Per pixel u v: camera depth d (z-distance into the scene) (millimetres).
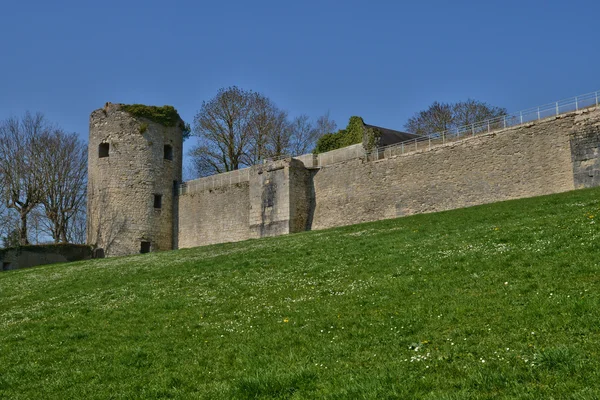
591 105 27328
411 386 8242
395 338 10547
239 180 42719
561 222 17734
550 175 28141
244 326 13180
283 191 38656
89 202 45719
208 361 11062
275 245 26938
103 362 11852
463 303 11656
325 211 38094
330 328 11820
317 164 39656
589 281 11508
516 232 17578
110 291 20344
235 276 19766
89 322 15594
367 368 9320
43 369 11805
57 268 32188
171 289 19125
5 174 46844
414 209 33438
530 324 9891
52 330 15203
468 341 9742
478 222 22141
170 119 47594
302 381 9133
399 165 34656
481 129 31812
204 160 61062
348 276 16453
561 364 8109
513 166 29625
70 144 50312
